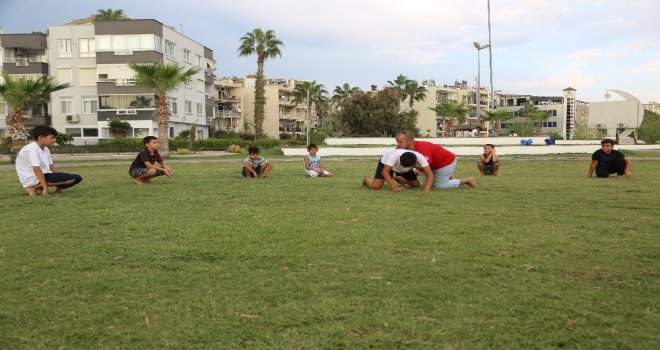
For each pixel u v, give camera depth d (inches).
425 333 99.3
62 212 257.3
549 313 108.5
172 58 2021.4
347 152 1122.7
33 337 100.2
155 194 338.0
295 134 3125.0
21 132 1027.9
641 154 1090.7
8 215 247.6
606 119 2149.4
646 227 206.7
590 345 93.9
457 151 1109.1
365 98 1683.1
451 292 122.1
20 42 1920.5
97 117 1930.4
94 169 736.3
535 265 146.4
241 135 2447.1
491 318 106.3
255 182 429.1
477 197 306.7
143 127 1887.3
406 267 144.8
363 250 166.2
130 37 1867.6
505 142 1311.5
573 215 238.8
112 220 230.5
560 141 1346.0
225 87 3058.6
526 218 229.8
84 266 150.2
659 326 101.7
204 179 465.4
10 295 124.0
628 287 125.9
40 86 1024.2
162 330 102.7
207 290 126.4
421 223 216.4
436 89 3604.8
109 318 109.1
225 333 100.9
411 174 357.1
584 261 151.3
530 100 4042.8
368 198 304.2
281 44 2359.7
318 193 334.6
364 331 101.0
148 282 133.7
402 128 1697.8
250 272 142.3
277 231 199.6
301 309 112.3
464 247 169.5
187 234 195.9
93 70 1930.4
